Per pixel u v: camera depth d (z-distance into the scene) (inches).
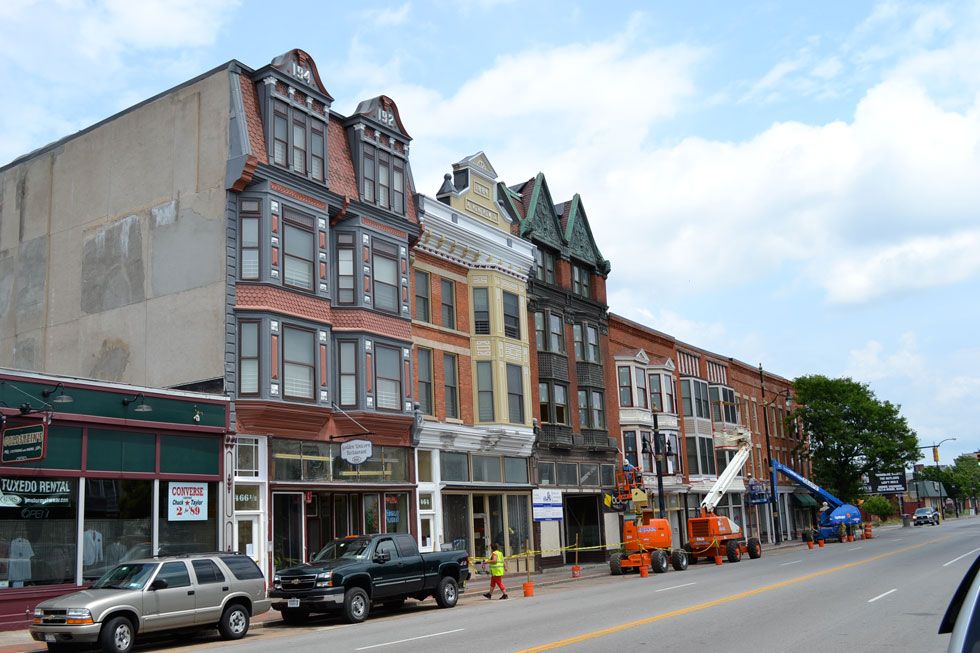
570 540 1706.4
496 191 1599.4
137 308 1115.3
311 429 1093.8
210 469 980.6
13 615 788.0
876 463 2783.0
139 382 1091.3
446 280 1428.4
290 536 1063.6
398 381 1227.2
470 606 943.0
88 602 635.5
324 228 1144.8
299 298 1089.4
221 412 996.6
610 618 715.4
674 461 2018.9
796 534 2859.3
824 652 518.0
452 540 1339.8
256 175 1061.8
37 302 1230.9
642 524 1465.3
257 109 1102.4
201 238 1071.6
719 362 2443.4
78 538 850.8
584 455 1713.8
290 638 708.0
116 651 634.8
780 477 2775.6
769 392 2834.6
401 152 1311.5
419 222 1320.1
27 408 818.2
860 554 1587.1
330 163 1182.3
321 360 1109.1
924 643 546.9
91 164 1214.9
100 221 1185.4
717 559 1558.8
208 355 1032.8
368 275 1199.6
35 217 1263.5
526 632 644.7
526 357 1540.4
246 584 743.1
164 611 673.6
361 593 833.5
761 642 559.2
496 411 1445.6
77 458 860.0
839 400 2800.2
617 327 1950.1
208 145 1091.3
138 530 906.7
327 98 1179.9
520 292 1562.5
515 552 1477.6
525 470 1533.0
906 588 899.4
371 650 581.6
